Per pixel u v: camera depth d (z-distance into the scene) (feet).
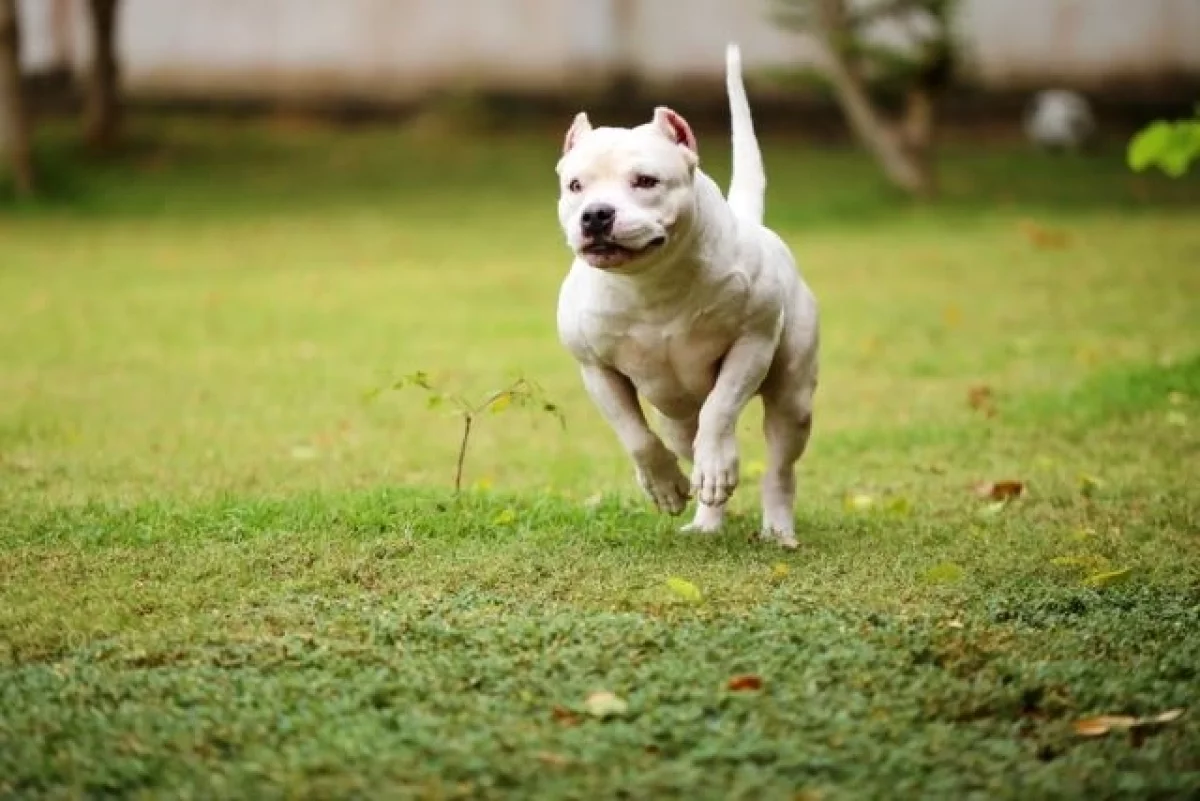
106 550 26.40
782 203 87.51
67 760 17.53
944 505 31.14
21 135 91.35
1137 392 41.32
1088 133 104.17
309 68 113.29
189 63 112.78
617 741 17.95
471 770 17.17
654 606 22.90
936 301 60.08
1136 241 73.05
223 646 21.42
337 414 42.73
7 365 50.14
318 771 17.25
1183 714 18.83
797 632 21.36
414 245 78.33
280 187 95.81
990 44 111.65
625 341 25.61
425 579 24.59
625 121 112.16
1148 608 23.24
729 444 25.59
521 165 102.12
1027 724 18.81
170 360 51.08
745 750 17.58
